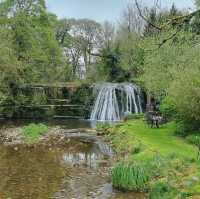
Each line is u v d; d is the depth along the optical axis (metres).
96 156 30.17
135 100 64.56
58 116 63.25
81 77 90.56
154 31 43.62
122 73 72.62
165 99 38.88
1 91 56.41
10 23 62.06
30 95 62.06
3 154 31.17
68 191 20.78
